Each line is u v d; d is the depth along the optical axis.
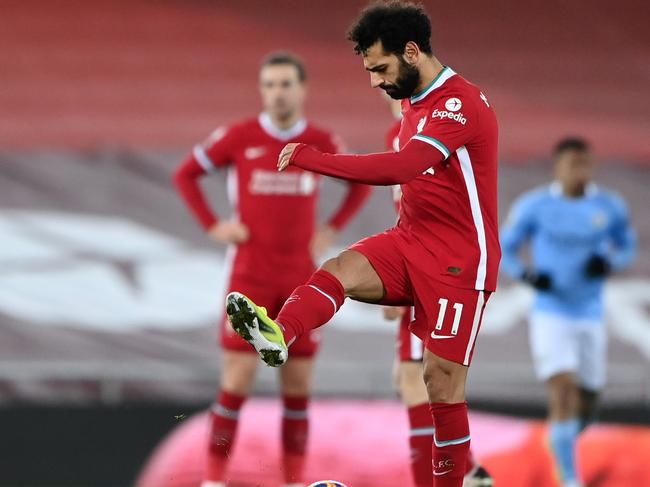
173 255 30.98
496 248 16.02
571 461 28.22
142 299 30.58
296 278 24.42
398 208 18.80
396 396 30.47
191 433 29.38
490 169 15.75
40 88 34.03
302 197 24.39
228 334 23.38
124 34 35.34
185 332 30.39
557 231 29.36
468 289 15.80
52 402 29.55
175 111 34.25
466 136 15.32
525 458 28.81
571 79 35.97
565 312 28.94
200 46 35.50
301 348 23.47
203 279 30.88
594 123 35.03
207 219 25.08
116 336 30.19
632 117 35.25
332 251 31.05
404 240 16.06
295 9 36.34
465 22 36.88
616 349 31.30
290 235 24.31
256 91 35.03
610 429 29.75
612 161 33.22
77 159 31.30
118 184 31.27
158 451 29.36
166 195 31.38
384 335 30.75
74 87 34.16
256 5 36.19
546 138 34.62
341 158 14.95
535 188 32.66
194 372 30.09
